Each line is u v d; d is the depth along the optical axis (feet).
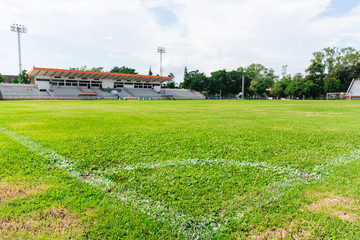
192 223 6.45
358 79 222.07
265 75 317.63
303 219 6.59
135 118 33.71
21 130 21.52
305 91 223.30
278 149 14.40
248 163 11.58
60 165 11.14
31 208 6.98
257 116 38.27
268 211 7.02
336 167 11.01
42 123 26.89
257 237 5.83
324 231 6.04
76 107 65.87
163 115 39.32
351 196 7.91
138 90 219.61
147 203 7.50
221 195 8.01
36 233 5.82
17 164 11.14
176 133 20.27
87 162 11.60
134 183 9.11
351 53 230.48
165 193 8.21
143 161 11.87
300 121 30.66
